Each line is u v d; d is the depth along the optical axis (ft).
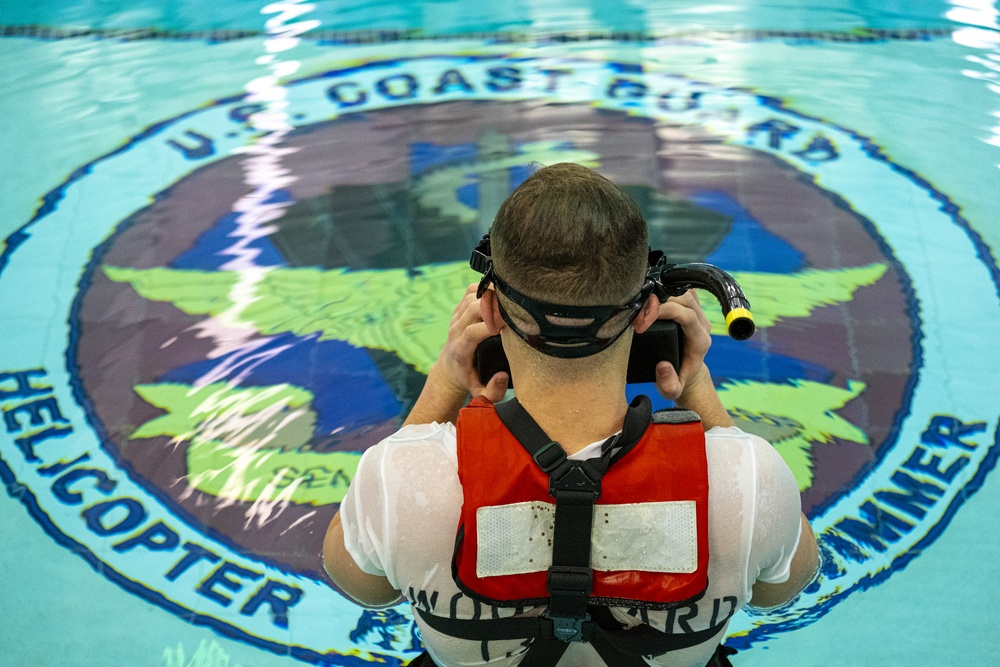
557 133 14.98
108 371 10.21
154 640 7.27
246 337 10.68
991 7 20.27
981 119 15.51
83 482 8.78
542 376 3.68
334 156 14.47
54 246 12.39
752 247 12.09
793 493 3.81
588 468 3.54
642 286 3.66
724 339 10.55
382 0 21.04
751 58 17.87
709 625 3.84
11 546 8.12
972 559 7.82
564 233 3.42
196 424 9.45
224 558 7.98
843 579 7.68
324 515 8.36
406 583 3.81
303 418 9.48
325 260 12.01
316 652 7.13
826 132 15.10
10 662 7.09
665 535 3.58
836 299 11.16
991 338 10.50
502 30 19.38
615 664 3.87
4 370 10.22
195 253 12.19
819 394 9.68
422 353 10.33
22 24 19.75
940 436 9.13
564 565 3.59
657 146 14.56
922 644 7.09
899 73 17.22
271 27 19.63
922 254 12.03
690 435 3.67
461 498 3.67
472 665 4.06
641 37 18.93
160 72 17.57
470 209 12.95
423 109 15.90
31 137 15.23
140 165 14.34
